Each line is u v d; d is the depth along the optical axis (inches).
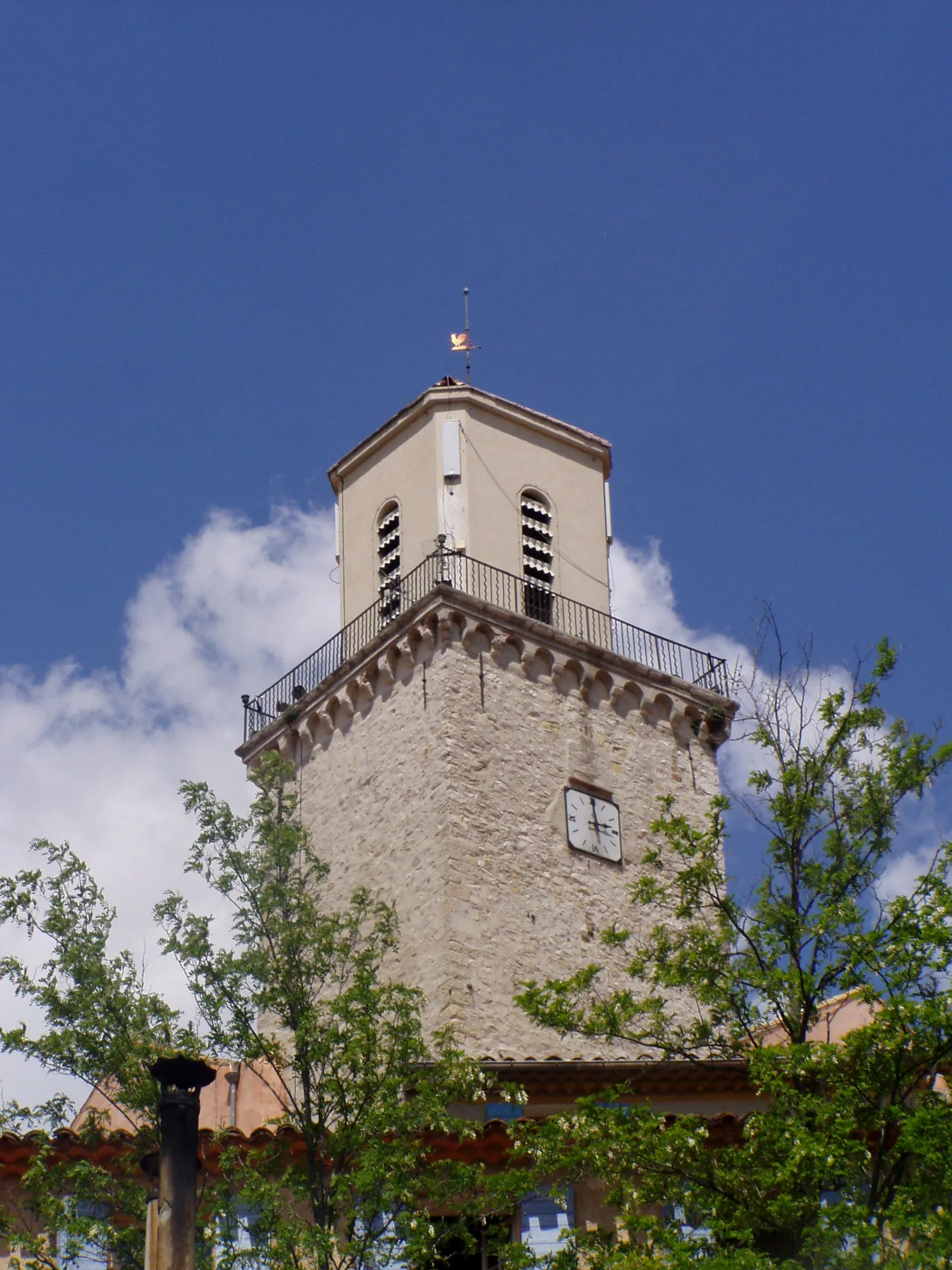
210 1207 1118.4
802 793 1197.7
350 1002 1223.5
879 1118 1083.9
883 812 1184.2
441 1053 1301.7
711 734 1974.7
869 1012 1180.5
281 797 1314.0
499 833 1744.6
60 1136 1168.8
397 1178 1131.3
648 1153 1106.1
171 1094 862.5
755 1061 1091.3
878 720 1215.6
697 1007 1738.4
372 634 1961.1
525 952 1694.1
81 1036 1155.3
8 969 1177.4
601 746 1876.2
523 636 1871.3
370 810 1819.6
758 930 1170.0
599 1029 1184.8
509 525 1990.7
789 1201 1040.8
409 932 1701.5
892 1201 1056.8
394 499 2036.2
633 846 1840.6
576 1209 1280.8
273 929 1233.4
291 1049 1424.7
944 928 1098.7
